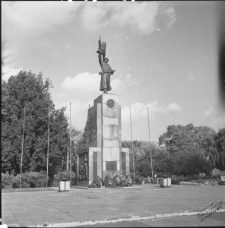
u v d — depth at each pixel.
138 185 26.78
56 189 23.34
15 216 9.45
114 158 26.62
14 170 30.64
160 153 42.12
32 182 26.94
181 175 32.34
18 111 30.95
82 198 15.27
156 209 10.70
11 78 32.06
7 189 22.83
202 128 53.34
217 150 40.00
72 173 33.50
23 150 29.50
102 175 25.80
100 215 9.52
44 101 32.91
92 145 28.03
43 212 10.30
